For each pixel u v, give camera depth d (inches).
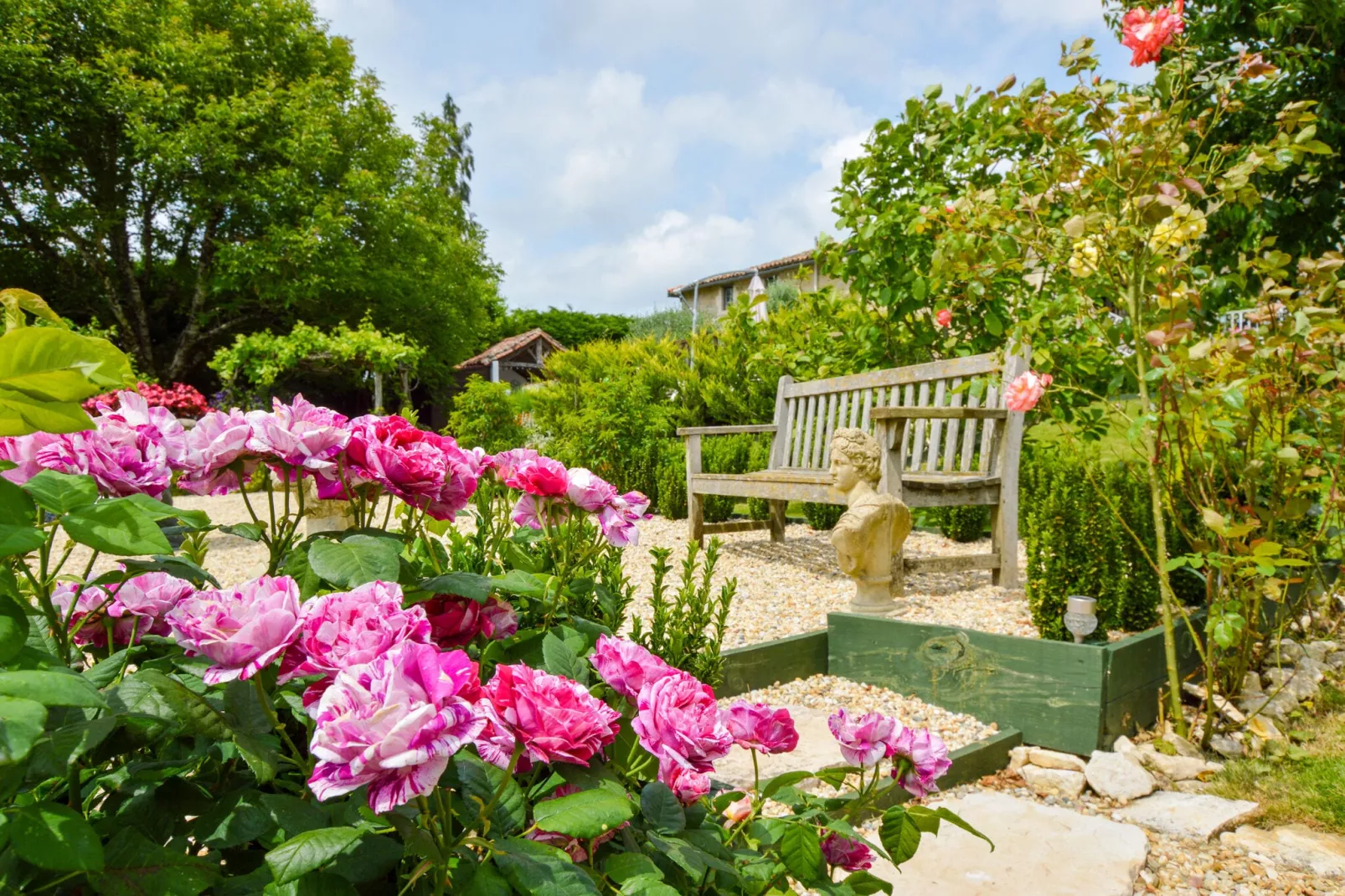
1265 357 92.0
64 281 684.1
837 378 196.1
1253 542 88.4
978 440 200.7
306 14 741.9
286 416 40.8
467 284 885.2
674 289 1244.5
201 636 26.6
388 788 22.3
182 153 602.9
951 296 185.0
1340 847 79.0
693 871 31.8
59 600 41.3
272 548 42.1
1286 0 178.2
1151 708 103.5
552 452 317.4
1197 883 74.1
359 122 739.4
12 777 23.7
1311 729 101.7
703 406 340.5
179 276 730.2
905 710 107.5
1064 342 154.9
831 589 156.0
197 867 26.1
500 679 29.0
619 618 82.1
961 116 190.9
